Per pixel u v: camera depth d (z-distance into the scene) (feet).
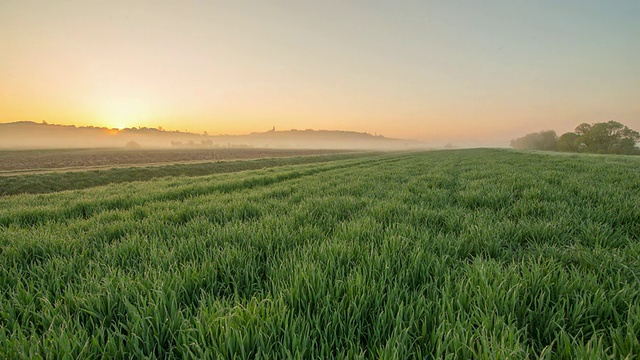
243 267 8.61
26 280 7.99
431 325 5.64
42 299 6.47
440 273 7.55
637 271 7.08
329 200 20.15
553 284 6.48
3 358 4.79
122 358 5.02
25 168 144.56
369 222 13.06
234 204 19.79
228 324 5.21
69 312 6.39
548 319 5.54
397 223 12.78
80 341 5.32
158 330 5.54
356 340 5.38
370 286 6.75
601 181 24.45
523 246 10.35
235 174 66.03
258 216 17.06
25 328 5.89
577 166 41.55
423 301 6.06
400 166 64.64
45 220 18.25
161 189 33.99
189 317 5.94
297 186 32.19
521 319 5.74
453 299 6.09
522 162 59.47
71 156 250.16
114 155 264.11
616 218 12.14
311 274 7.16
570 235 10.54
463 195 19.94
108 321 6.19
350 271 7.79
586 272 7.37
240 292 7.58
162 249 10.20
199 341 5.28
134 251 10.22
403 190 24.67
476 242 9.95
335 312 5.63
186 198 27.58
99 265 8.80
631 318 5.13
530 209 14.75
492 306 5.77
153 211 18.40
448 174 40.27
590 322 5.43
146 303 6.44
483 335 4.75
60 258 9.40
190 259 9.41
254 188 34.42
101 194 34.32
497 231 11.02
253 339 5.07
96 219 16.85
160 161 202.49
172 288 7.10
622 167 37.52
